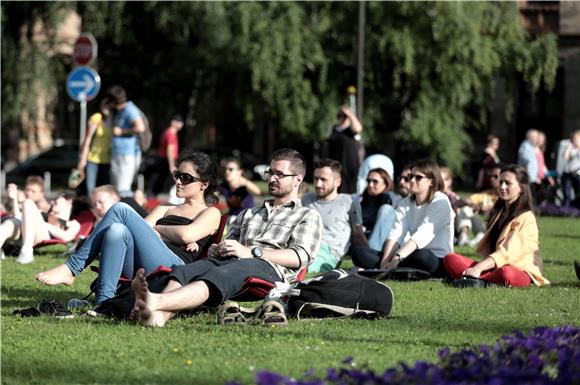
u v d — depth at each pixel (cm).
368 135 8531
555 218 5922
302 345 1678
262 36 8106
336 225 3131
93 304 2202
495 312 2172
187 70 8762
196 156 2212
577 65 10688
